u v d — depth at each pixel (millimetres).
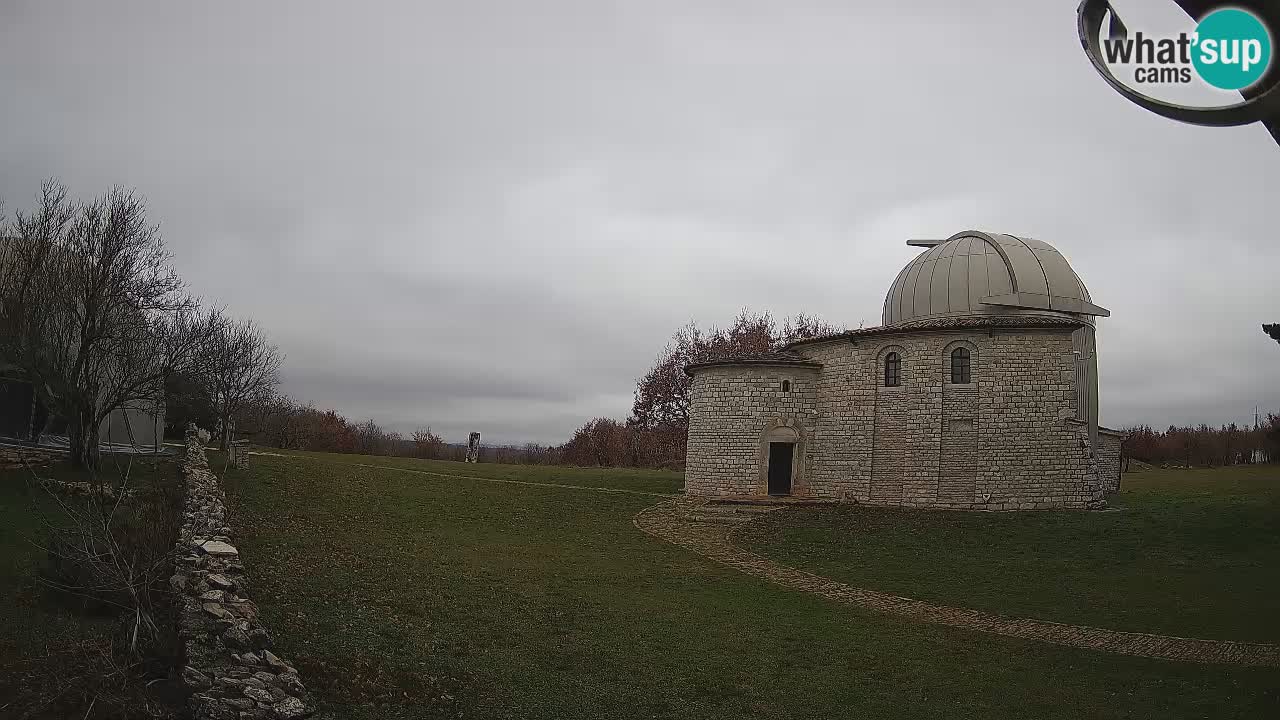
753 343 74188
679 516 34969
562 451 88562
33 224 29625
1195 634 20453
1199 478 49031
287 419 76000
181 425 48625
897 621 21594
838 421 38875
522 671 15344
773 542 30422
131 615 12742
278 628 14914
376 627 16172
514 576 22750
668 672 16422
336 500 31125
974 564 27297
